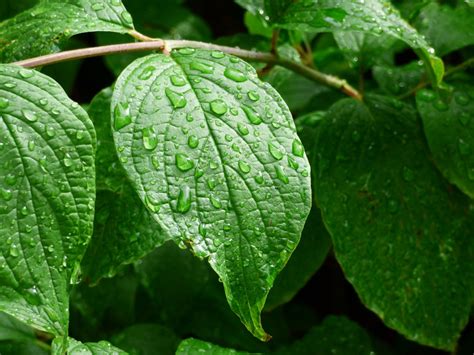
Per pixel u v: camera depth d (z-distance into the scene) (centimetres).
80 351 33
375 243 38
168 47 35
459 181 39
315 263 41
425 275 39
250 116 32
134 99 31
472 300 39
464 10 42
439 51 42
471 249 39
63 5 35
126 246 37
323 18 37
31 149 30
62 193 30
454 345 39
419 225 39
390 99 41
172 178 31
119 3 35
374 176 39
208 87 32
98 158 37
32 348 40
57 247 30
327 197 39
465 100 40
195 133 31
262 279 30
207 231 30
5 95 31
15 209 30
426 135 39
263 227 31
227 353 35
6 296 30
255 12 40
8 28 36
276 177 31
